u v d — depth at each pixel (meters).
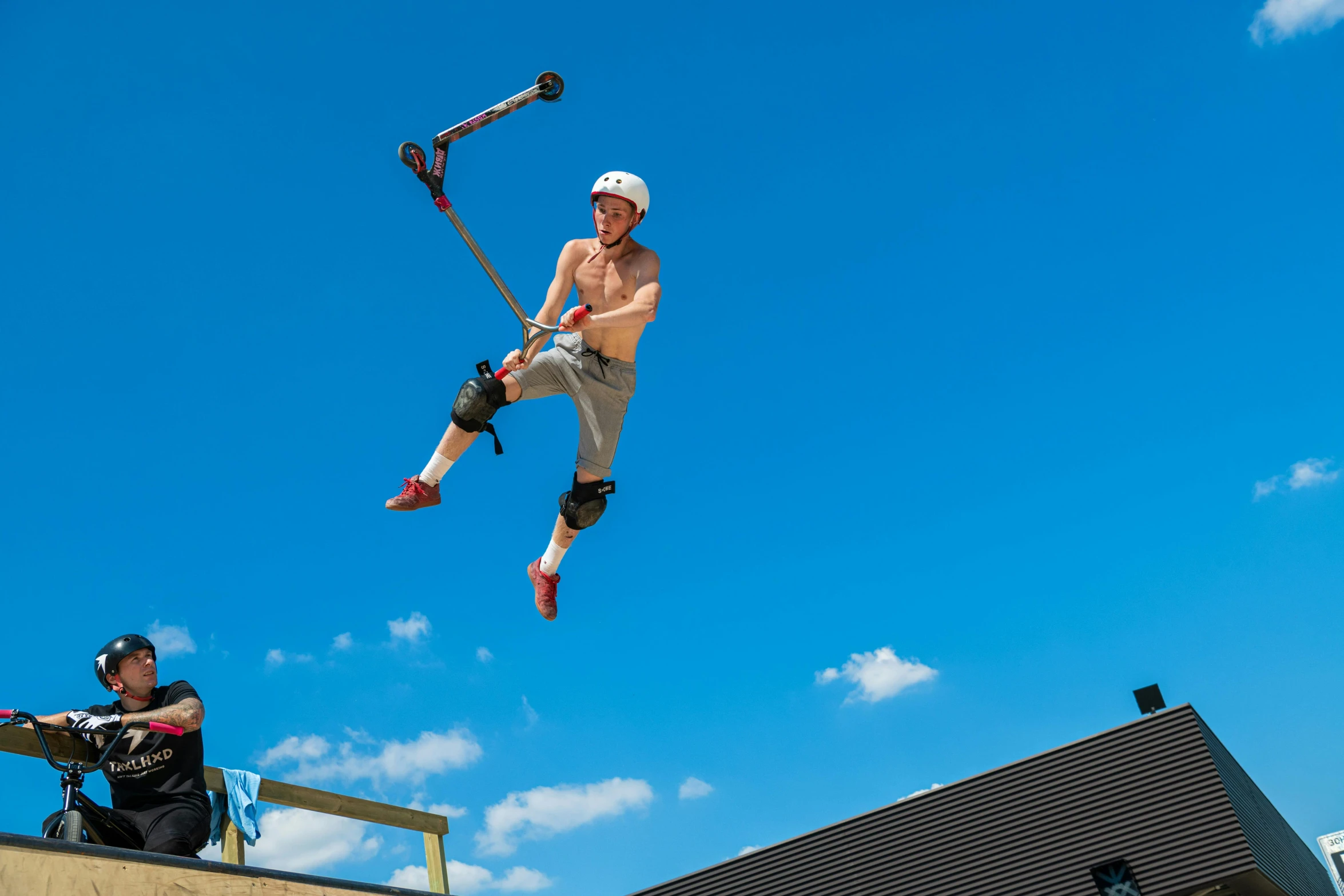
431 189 3.91
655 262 4.57
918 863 13.32
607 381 4.54
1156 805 12.34
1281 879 13.30
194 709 3.88
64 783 3.51
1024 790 13.11
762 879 14.16
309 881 3.32
